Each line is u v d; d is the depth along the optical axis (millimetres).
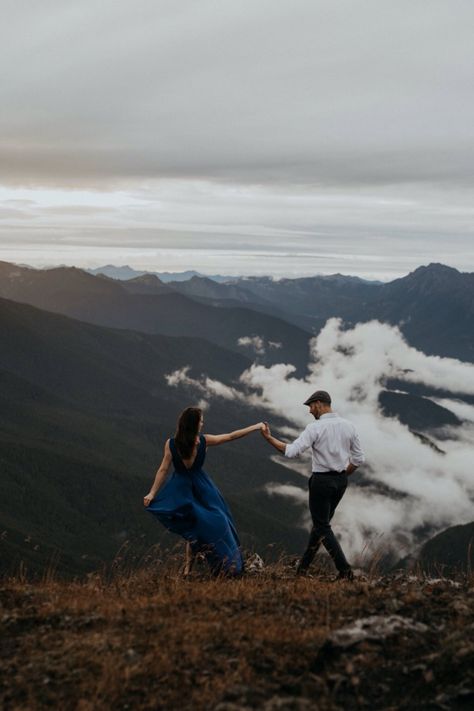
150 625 6223
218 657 5543
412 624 6129
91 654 5559
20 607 6996
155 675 5270
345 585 8016
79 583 8289
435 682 5273
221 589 7688
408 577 8500
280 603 7074
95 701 4887
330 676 5234
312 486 8898
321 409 9055
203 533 8891
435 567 8867
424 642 5828
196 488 9148
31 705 4879
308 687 5137
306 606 7000
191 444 8992
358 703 5016
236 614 6645
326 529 8914
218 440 9188
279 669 5406
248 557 10344
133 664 5395
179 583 8086
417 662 5504
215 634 5961
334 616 6645
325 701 4918
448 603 6879
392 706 4973
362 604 6938
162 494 9109
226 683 5109
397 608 6688
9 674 5375
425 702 5031
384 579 8406
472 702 5039
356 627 5910
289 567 9953
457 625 6180
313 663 5539
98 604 7039
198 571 8953
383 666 5492
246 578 8750
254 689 5051
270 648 5699
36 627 6383
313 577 9000
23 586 7688
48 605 6852
